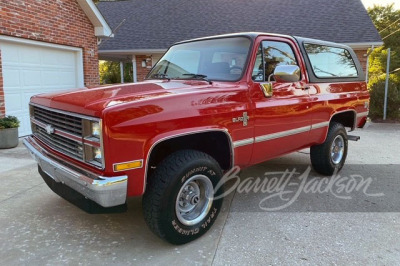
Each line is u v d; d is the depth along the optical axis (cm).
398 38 2739
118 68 2228
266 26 1261
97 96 270
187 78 359
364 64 1169
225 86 315
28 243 289
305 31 1193
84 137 246
